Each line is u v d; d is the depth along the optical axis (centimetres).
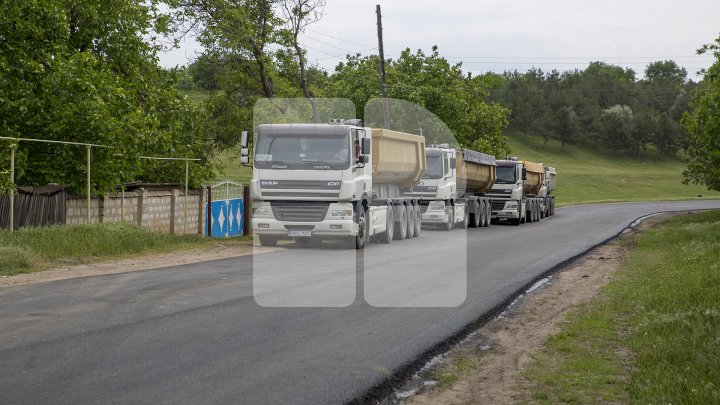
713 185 4866
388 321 1035
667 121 18150
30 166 2084
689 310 1088
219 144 3819
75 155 2139
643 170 16550
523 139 17975
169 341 857
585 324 1074
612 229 3728
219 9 3703
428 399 675
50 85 2089
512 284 1510
